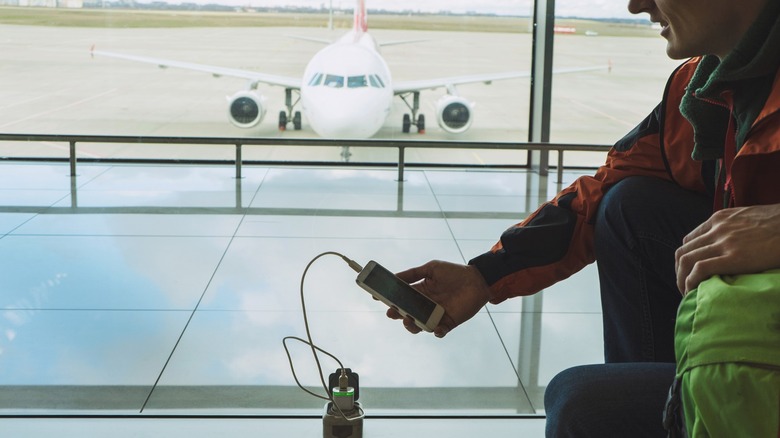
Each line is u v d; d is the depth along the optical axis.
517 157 11.97
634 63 10.84
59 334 2.94
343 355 2.77
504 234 1.14
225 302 3.37
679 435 0.59
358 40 12.59
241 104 11.00
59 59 11.73
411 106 12.83
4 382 2.49
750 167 0.63
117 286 3.57
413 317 1.08
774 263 0.57
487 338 2.96
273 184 6.32
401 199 5.86
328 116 10.51
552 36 7.44
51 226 4.73
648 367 0.76
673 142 1.08
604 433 0.72
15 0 11.45
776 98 0.62
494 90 13.02
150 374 2.58
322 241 4.50
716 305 0.54
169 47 12.66
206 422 2.05
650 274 1.06
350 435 1.68
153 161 7.36
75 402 2.33
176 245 4.33
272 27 13.05
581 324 3.13
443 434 1.99
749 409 0.50
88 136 6.42
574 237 1.13
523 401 2.40
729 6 0.68
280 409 2.28
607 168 1.15
